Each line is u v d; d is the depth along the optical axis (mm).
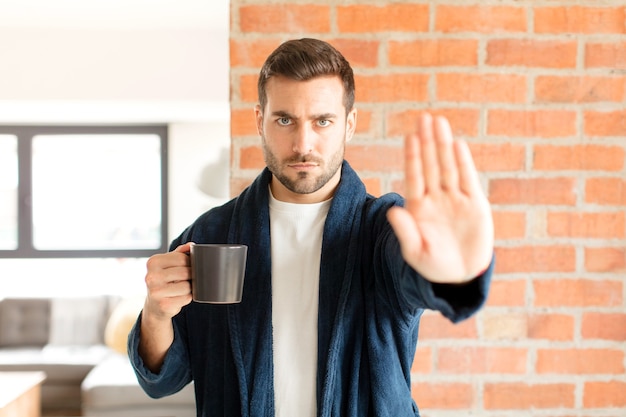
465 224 765
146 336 1124
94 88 4867
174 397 3885
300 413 1106
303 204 1184
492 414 1559
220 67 4902
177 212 5828
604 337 1559
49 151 5938
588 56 1552
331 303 1124
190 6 4219
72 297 5039
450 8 1543
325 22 1534
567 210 1558
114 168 5973
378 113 1542
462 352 1560
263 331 1132
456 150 773
